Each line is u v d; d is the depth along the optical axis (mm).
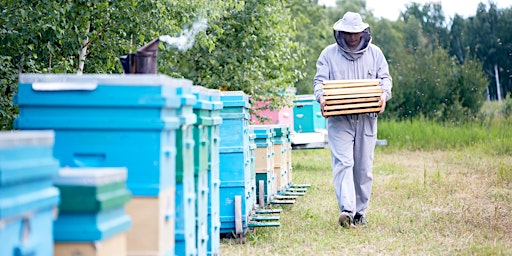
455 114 41031
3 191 4035
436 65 42938
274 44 22453
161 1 14930
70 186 4938
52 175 4508
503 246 9984
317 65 12234
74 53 14477
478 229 11719
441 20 70250
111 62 15359
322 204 15406
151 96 6039
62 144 6160
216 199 8984
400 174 22281
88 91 6094
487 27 58031
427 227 11891
